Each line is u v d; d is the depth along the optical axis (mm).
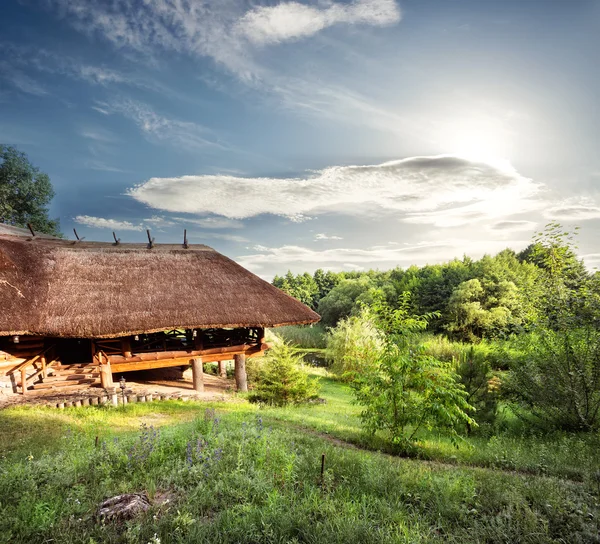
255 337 20719
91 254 16969
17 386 13359
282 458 5965
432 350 24328
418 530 3988
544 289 12016
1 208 33625
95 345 14930
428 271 57688
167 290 15914
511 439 9875
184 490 4809
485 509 4648
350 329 23500
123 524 3955
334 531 3883
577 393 10188
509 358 11906
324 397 17578
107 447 6324
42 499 4473
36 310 13273
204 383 18203
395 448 8562
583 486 5547
